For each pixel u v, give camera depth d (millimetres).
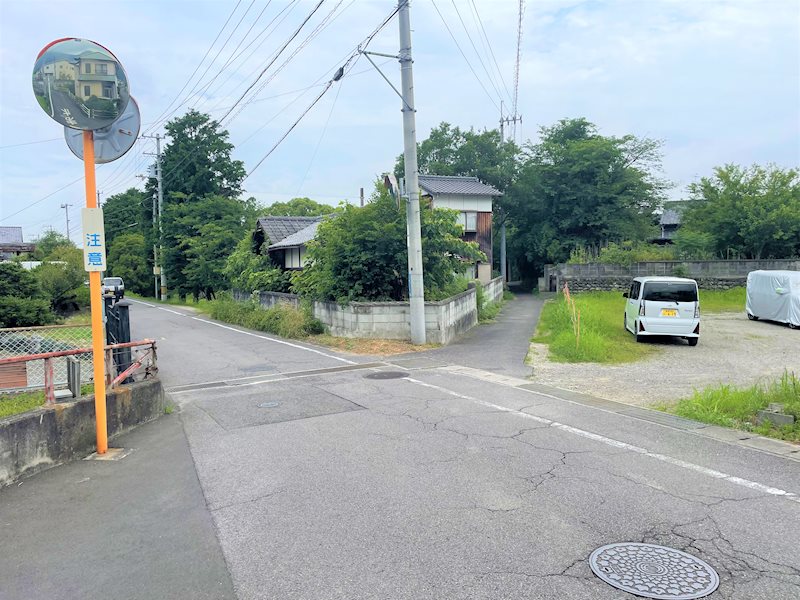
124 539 3668
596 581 3023
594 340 11289
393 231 12820
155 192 40375
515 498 4156
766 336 14000
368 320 12859
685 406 6727
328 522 3820
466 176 35125
